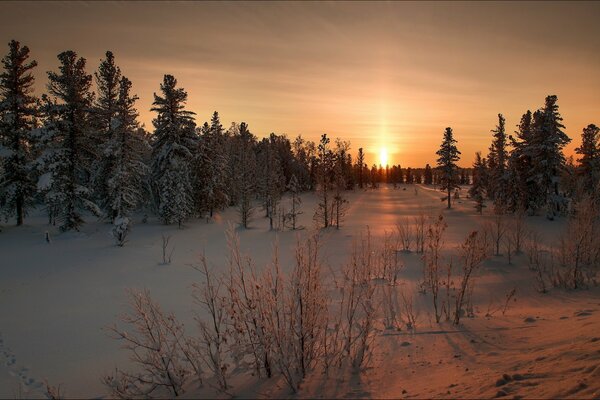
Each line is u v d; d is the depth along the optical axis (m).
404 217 52.53
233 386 5.52
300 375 5.59
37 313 14.16
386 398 4.51
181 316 12.64
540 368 4.75
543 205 47.09
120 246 29.42
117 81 38.75
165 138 42.84
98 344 10.95
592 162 45.69
